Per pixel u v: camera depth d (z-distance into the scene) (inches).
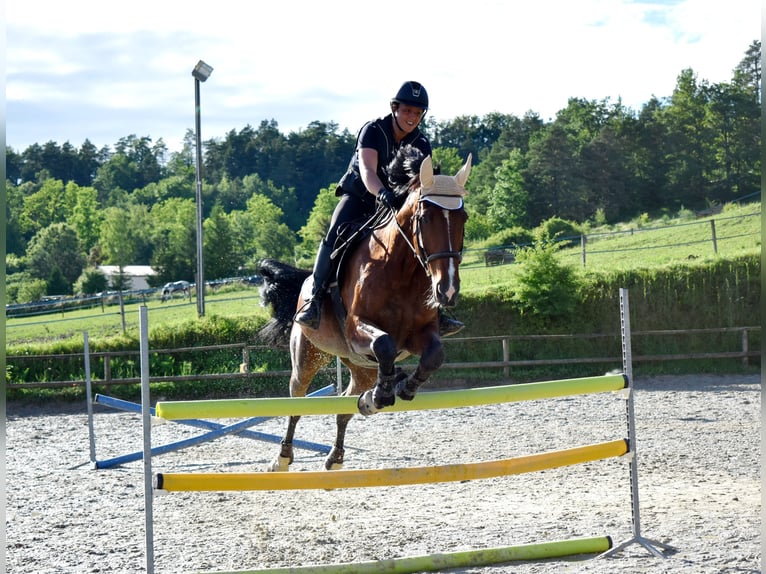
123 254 3703.3
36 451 433.7
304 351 239.0
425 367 175.9
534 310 722.2
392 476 183.2
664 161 2591.0
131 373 685.9
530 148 2896.2
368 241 198.4
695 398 567.5
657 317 740.0
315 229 3132.4
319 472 181.3
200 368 695.7
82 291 2551.7
